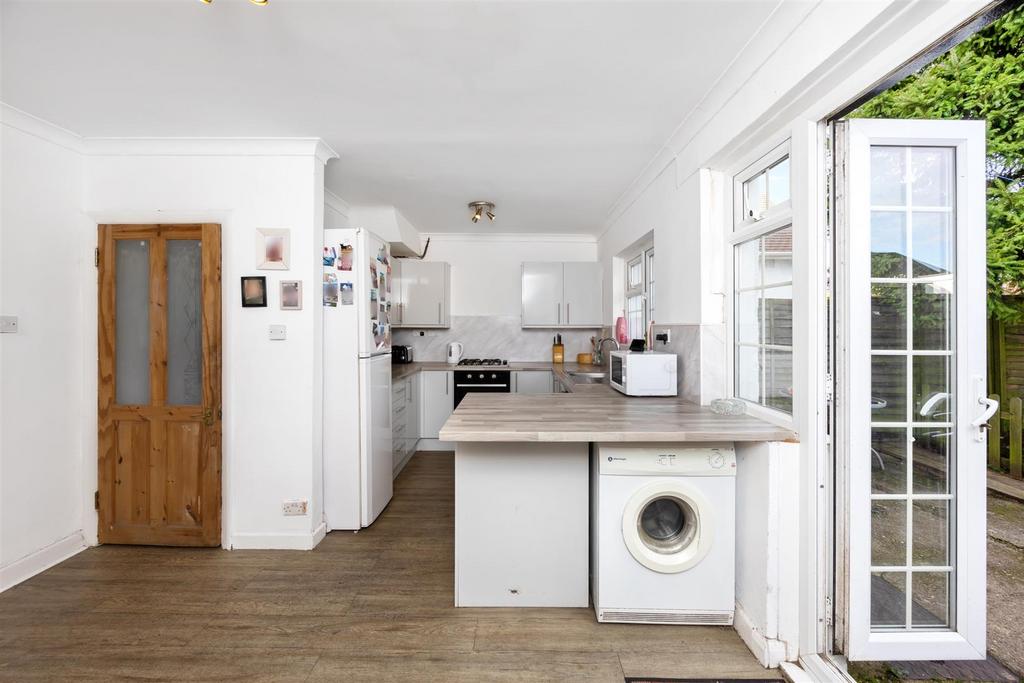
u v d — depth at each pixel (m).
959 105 3.13
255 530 2.72
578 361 5.19
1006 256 3.15
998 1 1.05
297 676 1.68
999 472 3.45
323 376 2.91
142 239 2.71
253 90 2.11
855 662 1.76
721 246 2.38
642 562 1.95
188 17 1.60
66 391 2.60
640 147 2.77
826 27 1.42
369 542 2.78
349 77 2.00
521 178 3.34
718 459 1.94
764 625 1.77
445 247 5.29
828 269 1.65
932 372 1.64
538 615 2.06
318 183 2.77
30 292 2.40
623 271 4.45
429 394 4.83
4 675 1.68
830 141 1.64
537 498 2.11
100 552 2.63
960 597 1.63
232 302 2.71
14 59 1.86
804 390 1.70
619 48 1.78
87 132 2.57
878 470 1.66
